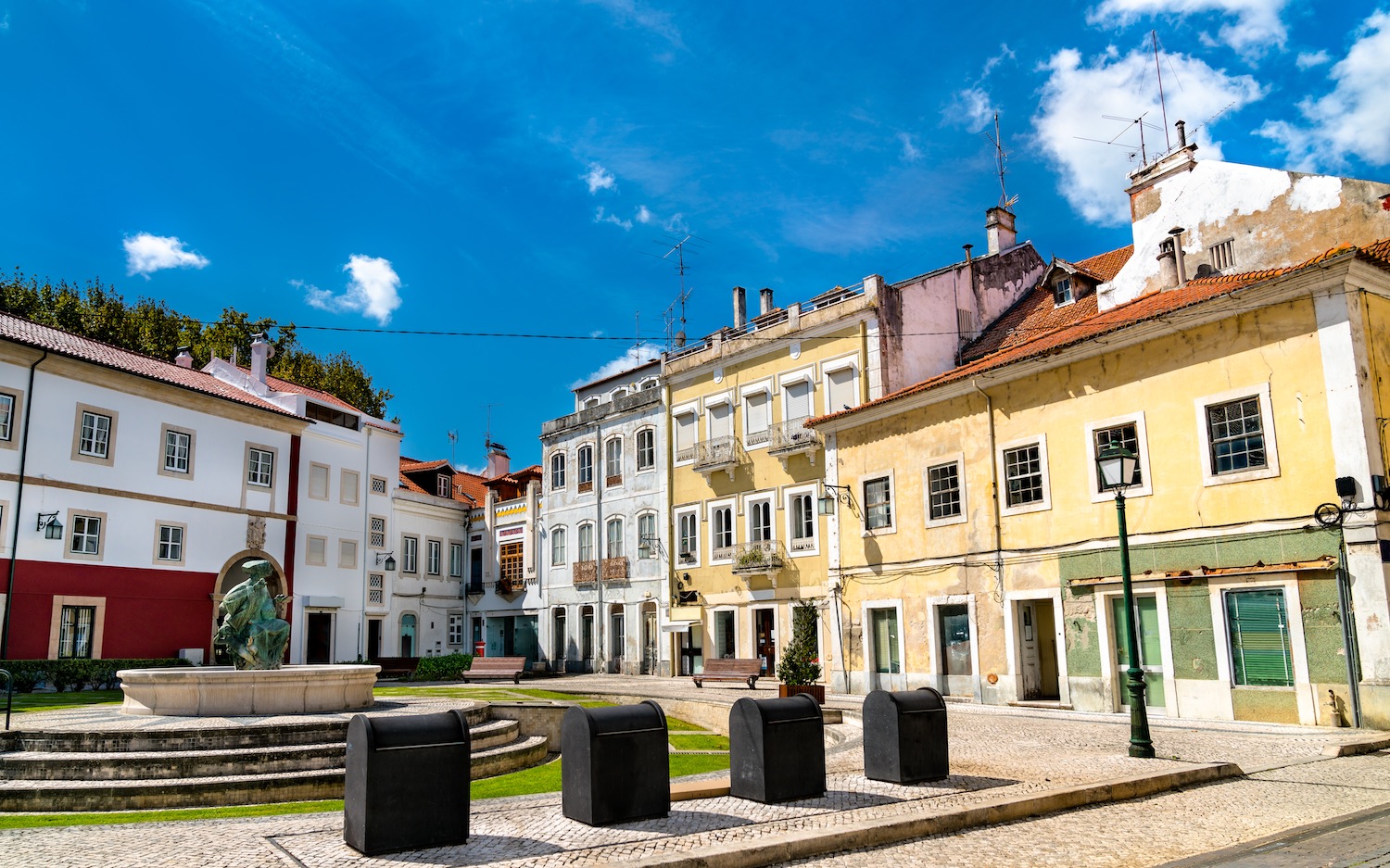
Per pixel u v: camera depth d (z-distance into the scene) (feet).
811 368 104.12
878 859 25.17
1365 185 62.95
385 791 25.21
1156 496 61.26
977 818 29.14
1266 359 56.08
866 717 35.50
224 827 29.53
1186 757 40.60
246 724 43.70
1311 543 52.95
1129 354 63.77
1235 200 70.69
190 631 108.68
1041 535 68.64
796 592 102.27
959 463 75.77
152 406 107.24
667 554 120.06
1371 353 52.95
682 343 132.36
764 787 31.12
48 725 44.16
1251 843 26.11
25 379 94.22
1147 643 61.36
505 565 152.97
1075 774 35.96
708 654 112.68
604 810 28.30
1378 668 49.49
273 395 129.80
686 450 119.85
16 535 91.91
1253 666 55.31
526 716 58.44
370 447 141.38
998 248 112.06
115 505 101.91
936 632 76.74
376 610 139.03
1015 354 74.33
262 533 119.85
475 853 24.85
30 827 30.58
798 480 104.01
